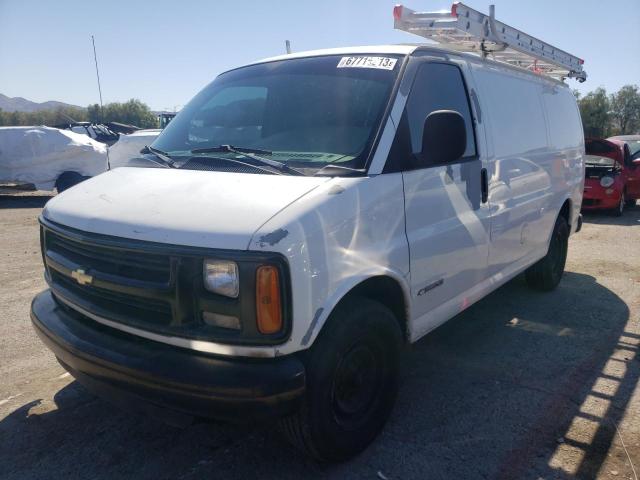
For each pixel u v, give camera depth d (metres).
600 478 2.92
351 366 2.92
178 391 2.45
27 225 10.83
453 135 3.14
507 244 4.48
